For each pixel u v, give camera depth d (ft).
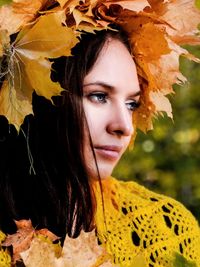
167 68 5.93
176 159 15.14
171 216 6.44
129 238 6.06
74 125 5.42
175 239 6.35
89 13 5.31
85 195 5.52
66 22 5.36
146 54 5.78
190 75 15.15
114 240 5.98
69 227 5.56
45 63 5.04
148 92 6.02
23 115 5.09
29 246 5.22
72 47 5.07
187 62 14.79
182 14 5.79
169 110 6.14
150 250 6.17
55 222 5.54
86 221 5.57
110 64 5.44
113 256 5.90
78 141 5.44
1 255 5.30
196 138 15.35
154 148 15.14
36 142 5.56
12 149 5.59
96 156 5.48
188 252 6.40
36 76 5.05
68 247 5.17
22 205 5.56
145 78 5.94
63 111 5.43
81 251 5.18
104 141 5.46
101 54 5.42
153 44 5.71
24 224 5.33
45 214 5.55
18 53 5.07
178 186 14.97
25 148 5.57
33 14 5.20
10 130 5.57
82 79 5.40
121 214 6.18
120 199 6.27
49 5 5.29
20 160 5.59
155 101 6.10
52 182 5.56
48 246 5.22
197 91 15.30
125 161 14.88
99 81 5.41
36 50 5.05
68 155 5.47
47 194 5.54
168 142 15.31
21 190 5.57
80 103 5.41
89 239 5.22
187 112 15.39
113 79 5.43
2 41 5.03
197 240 6.51
